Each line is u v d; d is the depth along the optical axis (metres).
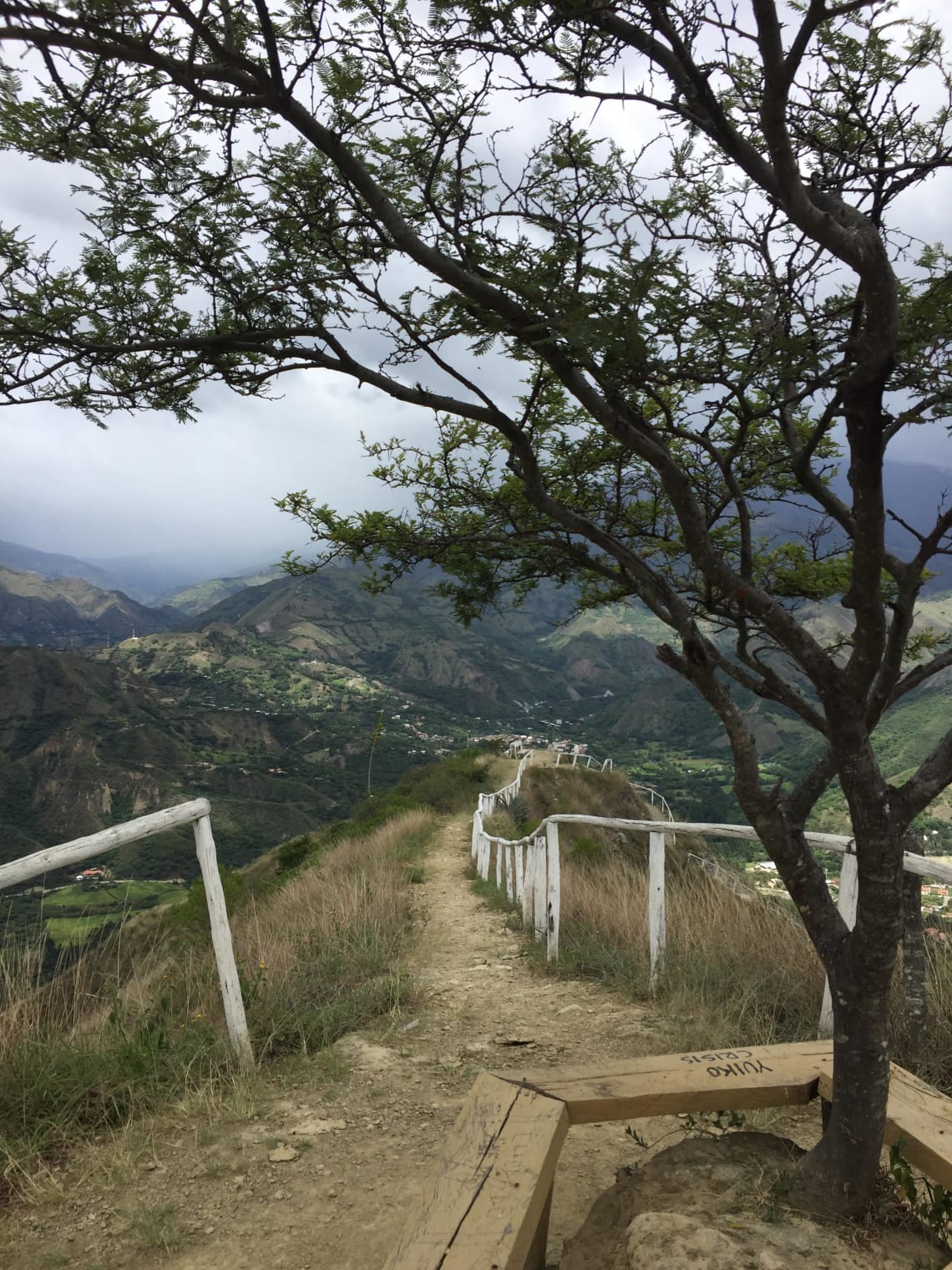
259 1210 2.76
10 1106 3.17
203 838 3.82
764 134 1.44
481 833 12.84
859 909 1.87
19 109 1.82
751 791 2.03
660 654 2.13
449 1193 1.68
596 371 1.67
